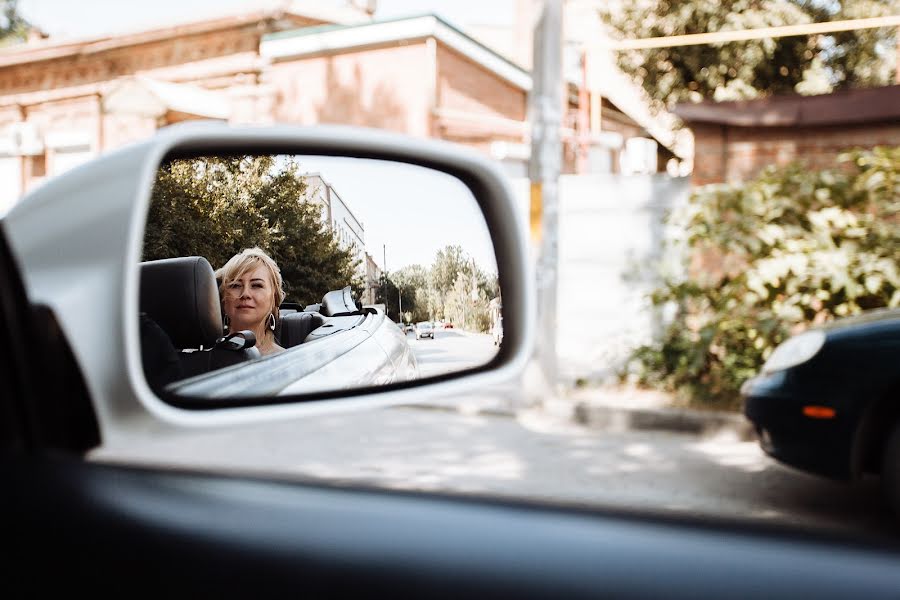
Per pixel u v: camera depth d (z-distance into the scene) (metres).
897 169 7.10
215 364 1.81
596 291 9.24
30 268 1.13
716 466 5.23
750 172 8.35
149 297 1.68
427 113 14.66
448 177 1.96
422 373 1.85
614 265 9.18
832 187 7.23
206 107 15.61
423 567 0.93
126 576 0.91
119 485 0.99
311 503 1.02
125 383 1.09
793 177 7.29
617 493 4.58
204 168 1.64
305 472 4.89
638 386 7.39
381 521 0.98
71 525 0.93
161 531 0.95
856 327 4.09
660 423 6.39
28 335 1.00
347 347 2.15
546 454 5.55
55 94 17.67
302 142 1.78
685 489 4.67
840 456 3.95
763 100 8.20
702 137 8.47
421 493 1.06
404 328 1.94
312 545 0.96
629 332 8.01
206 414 1.28
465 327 1.91
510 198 1.95
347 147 1.88
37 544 0.91
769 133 8.30
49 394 1.02
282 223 1.85
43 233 1.16
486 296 1.94
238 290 1.92
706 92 18.58
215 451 5.43
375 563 0.94
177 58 16.52
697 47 17.72
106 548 0.92
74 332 1.06
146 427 1.13
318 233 1.91
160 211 1.57
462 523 0.97
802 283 6.89
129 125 16.38
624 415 6.50
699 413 6.35
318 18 16.25
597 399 6.96
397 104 14.85
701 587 0.87
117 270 1.10
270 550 0.95
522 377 7.18
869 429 3.94
